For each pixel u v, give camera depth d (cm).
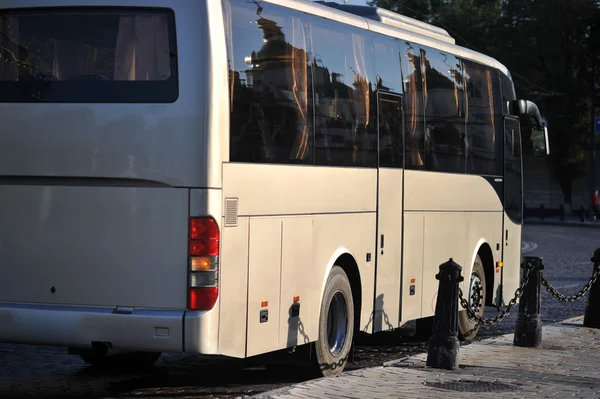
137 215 1047
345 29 1347
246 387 1234
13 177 1079
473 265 1795
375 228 1417
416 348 1673
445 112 1662
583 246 4706
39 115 1070
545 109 8194
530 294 1584
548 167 8756
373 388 1116
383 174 1439
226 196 1057
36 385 1212
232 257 1067
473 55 1794
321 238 1264
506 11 8225
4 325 1073
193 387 1223
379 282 1435
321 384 1122
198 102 1034
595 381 1258
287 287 1184
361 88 1380
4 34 1089
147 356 1353
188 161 1034
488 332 1927
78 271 1064
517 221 2000
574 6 7919
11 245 1084
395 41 1499
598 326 1845
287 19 1196
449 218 1683
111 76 1056
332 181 1291
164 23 1047
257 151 1116
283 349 1233
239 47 1089
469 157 1761
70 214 1066
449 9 8894
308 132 1231
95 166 1052
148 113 1042
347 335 1338
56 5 1071
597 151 8538
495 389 1159
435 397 1079
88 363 1347
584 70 8169
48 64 1075
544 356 1475
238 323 1083
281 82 1173
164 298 1041
